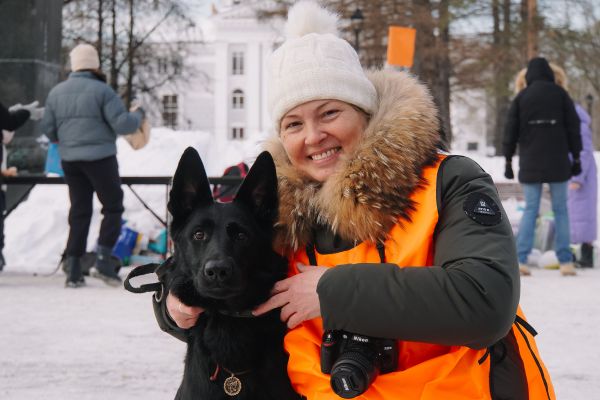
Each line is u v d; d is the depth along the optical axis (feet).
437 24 88.63
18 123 25.31
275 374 7.70
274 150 8.45
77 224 23.25
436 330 6.44
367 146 7.18
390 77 7.87
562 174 25.75
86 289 23.11
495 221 6.77
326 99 7.64
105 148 22.36
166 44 124.06
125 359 14.26
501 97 104.78
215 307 7.67
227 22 200.23
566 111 25.62
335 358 6.88
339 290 6.61
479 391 6.77
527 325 7.49
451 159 7.32
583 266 29.71
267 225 7.95
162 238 29.58
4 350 14.89
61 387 12.39
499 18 95.30
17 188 34.17
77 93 22.11
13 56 37.91
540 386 7.18
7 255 28.30
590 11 93.86
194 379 7.86
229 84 201.57
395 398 6.70
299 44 7.82
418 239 6.95
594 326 17.20
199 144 41.14
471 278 6.41
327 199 7.31
